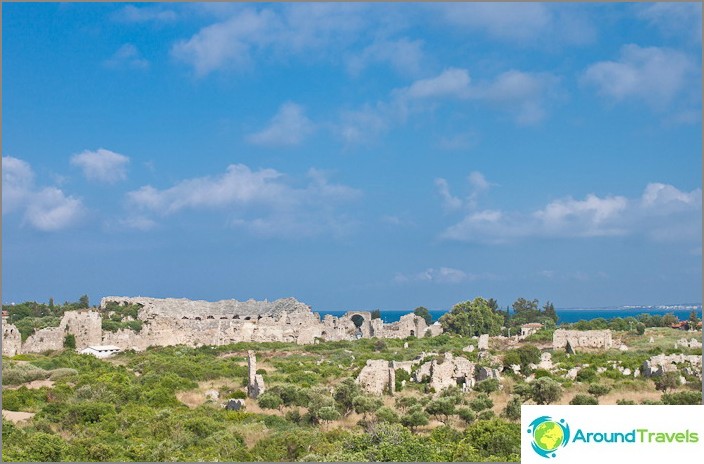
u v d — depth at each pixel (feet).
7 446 223.10
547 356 400.67
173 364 426.92
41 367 428.97
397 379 353.72
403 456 206.59
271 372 414.62
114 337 592.19
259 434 244.63
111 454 215.92
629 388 325.01
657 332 599.98
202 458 216.33
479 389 320.50
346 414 284.41
